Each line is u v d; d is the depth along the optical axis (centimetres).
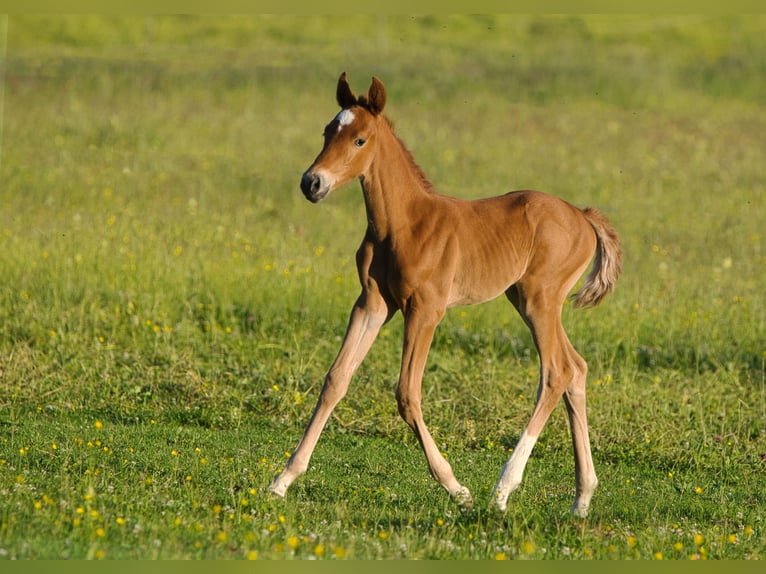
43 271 2920
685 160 5169
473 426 2280
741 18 8694
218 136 5056
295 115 5534
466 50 7212
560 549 1500
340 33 7544
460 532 1570
